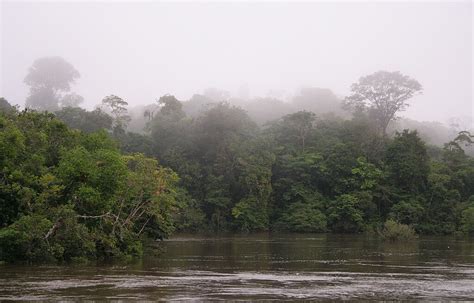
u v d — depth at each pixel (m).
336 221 90.50
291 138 108.88
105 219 41.03
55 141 44.12
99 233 40.72
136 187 44.62
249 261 40.94
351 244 61.69
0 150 37.47
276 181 98.81
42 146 41.78
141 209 47.44
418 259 43.06
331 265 38.19
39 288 26.00
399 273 33.50
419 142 93.38
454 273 33.59
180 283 28.23
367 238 74.25
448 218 86.75
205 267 36.44
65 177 39.44
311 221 89.25
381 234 71.38
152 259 42.31
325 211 92.75
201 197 93.25
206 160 98.44
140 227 48.62
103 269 34.34
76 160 39.31
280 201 97.81
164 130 100.50
